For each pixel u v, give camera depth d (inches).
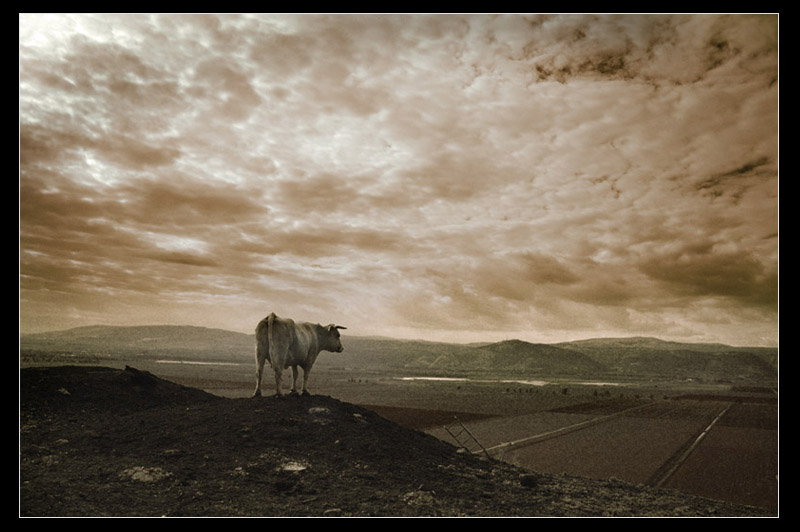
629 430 1245.1
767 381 6023.6
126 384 693.9
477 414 1535.4
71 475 400.8
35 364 2738.7
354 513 363.9
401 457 502.6
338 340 682.2
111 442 490.6
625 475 690.2
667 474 707.4
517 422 1343.5
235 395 1745.8
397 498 405.1
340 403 621.6
